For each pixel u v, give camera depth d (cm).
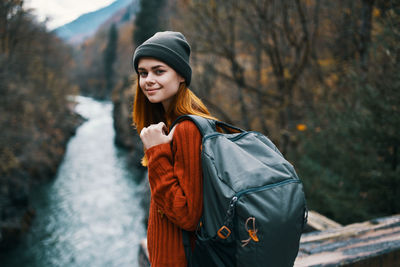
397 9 380
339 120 448
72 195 1994
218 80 1265
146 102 124
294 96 935
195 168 92
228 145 91
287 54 1000
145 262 175
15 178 1622
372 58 458
